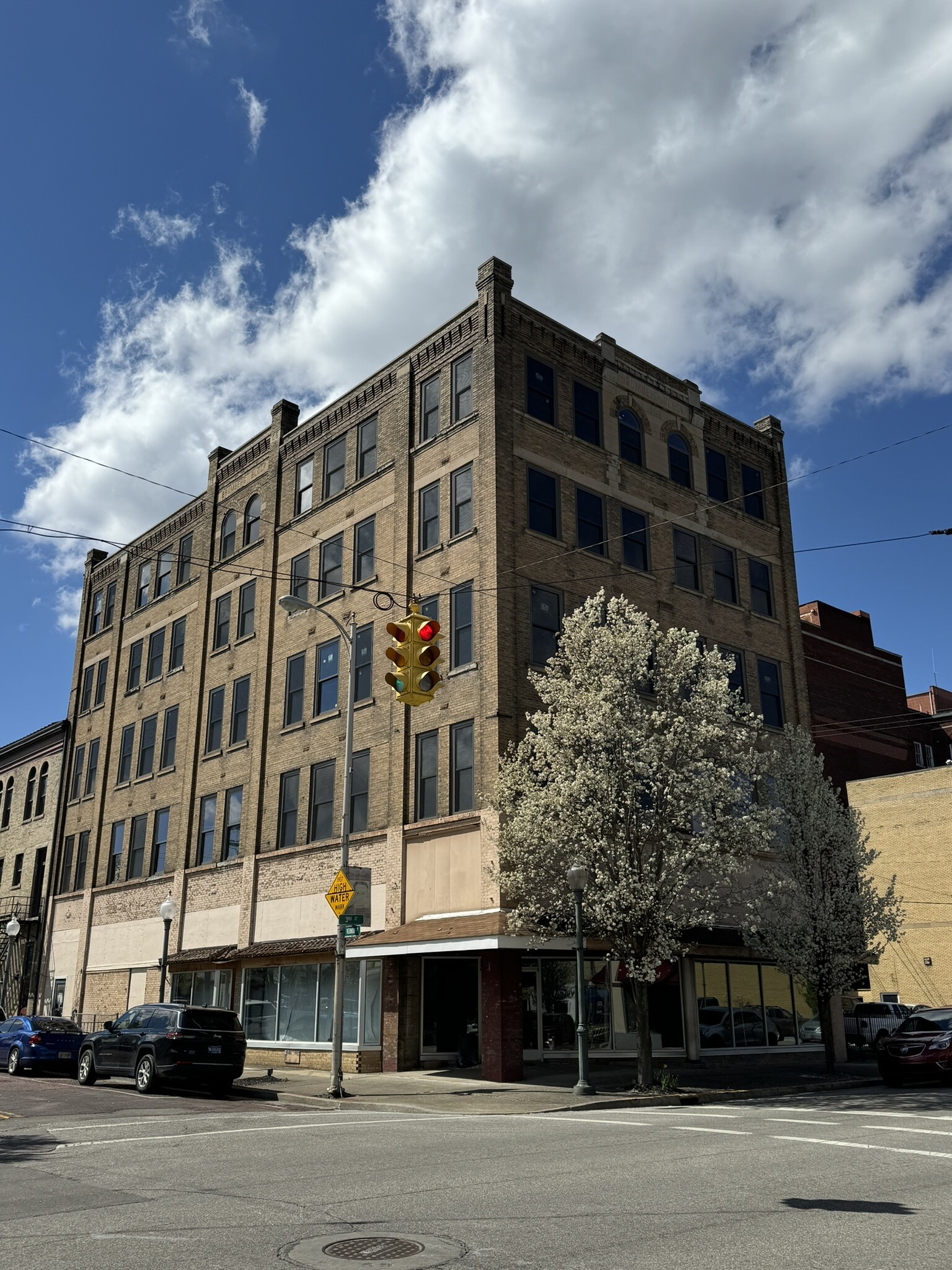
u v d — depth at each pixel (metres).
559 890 21.09
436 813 25.70
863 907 24.88
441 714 26.16
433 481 28.41
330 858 28.62
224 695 35.09
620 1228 7.84
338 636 30.59
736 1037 28.27
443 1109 17.86
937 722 51.69
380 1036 25.22
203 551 38.28
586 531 28.34
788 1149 11.92
